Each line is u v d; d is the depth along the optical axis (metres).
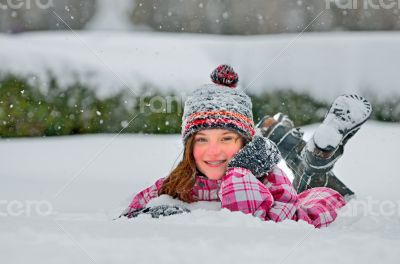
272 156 3.73
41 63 11.12
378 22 16.53
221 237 2.25
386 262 2.05
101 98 11.08
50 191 5.73
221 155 3.88
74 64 11.20
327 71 11.16
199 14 17.83
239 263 1.98
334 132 4.62
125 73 11.16
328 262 2.03
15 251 1.98
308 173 4.78
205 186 3.92
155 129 10.99
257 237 2.28
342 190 4.85
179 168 3.97
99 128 11.10
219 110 3.88
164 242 2.15
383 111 10.95
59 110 11.03
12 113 10.95
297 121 11.05
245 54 11.47
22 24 17.22
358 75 11.12
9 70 10.98
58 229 2.30
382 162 7.28
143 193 4.26
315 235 2.39
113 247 2.08
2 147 9.76
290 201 3.75
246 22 17.64
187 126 3.94
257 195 3.54
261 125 5.11
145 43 11.65
